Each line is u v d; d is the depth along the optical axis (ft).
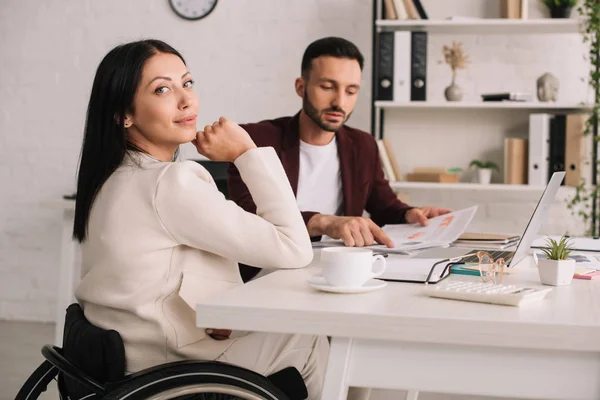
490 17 13.38
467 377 3.45
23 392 4.51
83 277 4.61
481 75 13.52
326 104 8.13
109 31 14.57
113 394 3.58
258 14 14.16
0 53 14.88
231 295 3.87
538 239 7.09
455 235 6.38
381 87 12.66
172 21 14.39
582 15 12.45
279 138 8.34
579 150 12.25
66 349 4.33
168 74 4.71
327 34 13.96
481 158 13.57
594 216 12.21
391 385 3.53
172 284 4.37
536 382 3.38
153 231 4.29
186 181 4.27
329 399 3.51
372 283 4.22
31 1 14.75
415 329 3.35
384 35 12.61
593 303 3.72
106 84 4.60
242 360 4.61
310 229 6.45
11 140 14.92
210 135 4.94
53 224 14.85
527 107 12.53
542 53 13.35
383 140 12.78
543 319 3.29
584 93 13.25
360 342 3.55
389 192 8.80
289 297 3.82
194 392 3.67
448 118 13.65
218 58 14.30
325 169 8.51
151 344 4.35
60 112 14.78
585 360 3.34
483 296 3.69
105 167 4.55
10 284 14.98
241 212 4.44
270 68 14.17
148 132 4.72
